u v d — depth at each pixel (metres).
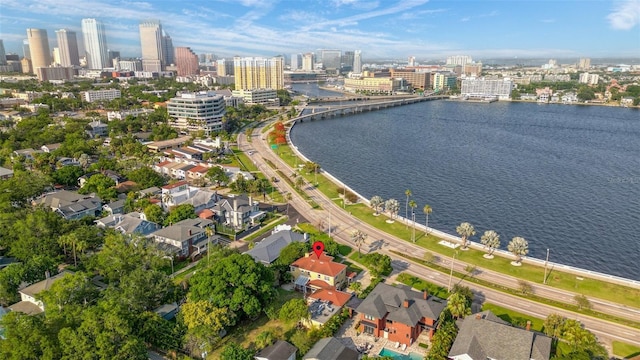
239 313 107.44
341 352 92.12
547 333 100.06
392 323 104.31
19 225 138.75
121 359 83.62
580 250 166.00
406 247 160.75
